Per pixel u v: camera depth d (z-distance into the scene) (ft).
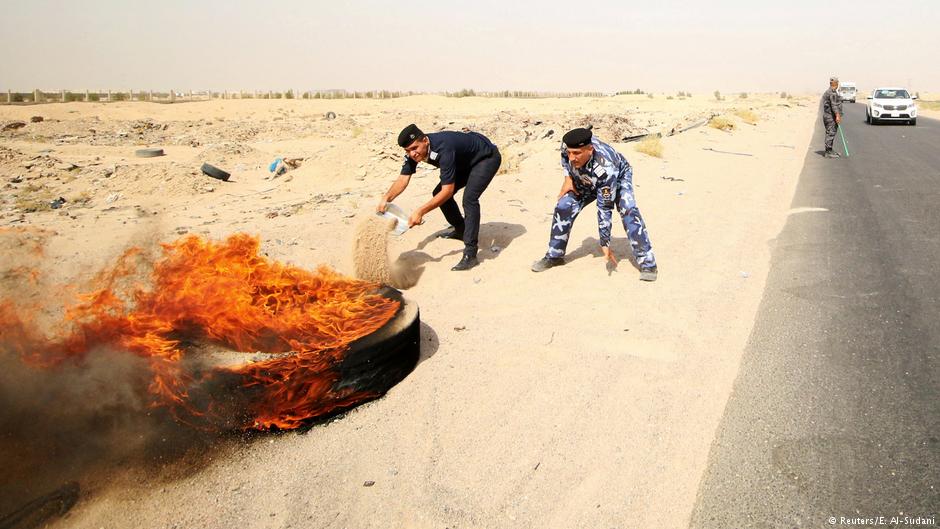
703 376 14.14
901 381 13.85
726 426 12.18
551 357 15.01
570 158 19.48
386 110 137.80
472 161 21.20
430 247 24.44
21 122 87.20
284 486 10.41
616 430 12.03
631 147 50.85
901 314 17.61
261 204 34.68
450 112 127.03
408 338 13.74
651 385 13.71
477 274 21.47
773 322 17.15
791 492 10.32
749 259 22.99
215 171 42.24
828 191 37.45
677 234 26.40
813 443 11.61
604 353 15.24
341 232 25.25
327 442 11.68
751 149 59.41
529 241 25.38
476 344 15.78
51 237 25.49
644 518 9.77
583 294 19.36
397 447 11.50
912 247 24.54
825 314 17.69
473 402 13.01
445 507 9.95
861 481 10.56
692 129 70.85
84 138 76.95
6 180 41.91
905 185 39.55
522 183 35.96
